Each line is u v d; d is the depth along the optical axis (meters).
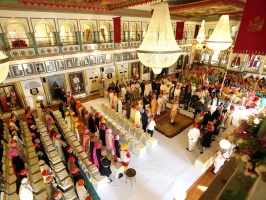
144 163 7.21
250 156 2.54
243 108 12.20
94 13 12.92
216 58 21.80
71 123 8.59
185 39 21.33
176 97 12.66
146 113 8.73
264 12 3.68
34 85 11.93
